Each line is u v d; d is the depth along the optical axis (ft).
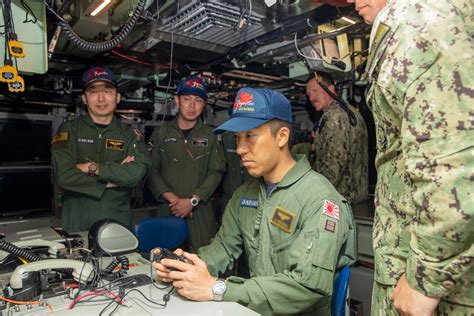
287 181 4.46
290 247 4.27
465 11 2.59
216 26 7.35
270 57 9.24
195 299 3.56
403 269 3.07
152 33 7.75
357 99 10.59
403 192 3.11
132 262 4.63
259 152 4.40
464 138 2.37
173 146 10.12
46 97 10.25
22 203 9.74
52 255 4.61
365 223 8.41
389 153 3.25
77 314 3.17
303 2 6.67
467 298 2.66
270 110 4.35
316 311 4.30
